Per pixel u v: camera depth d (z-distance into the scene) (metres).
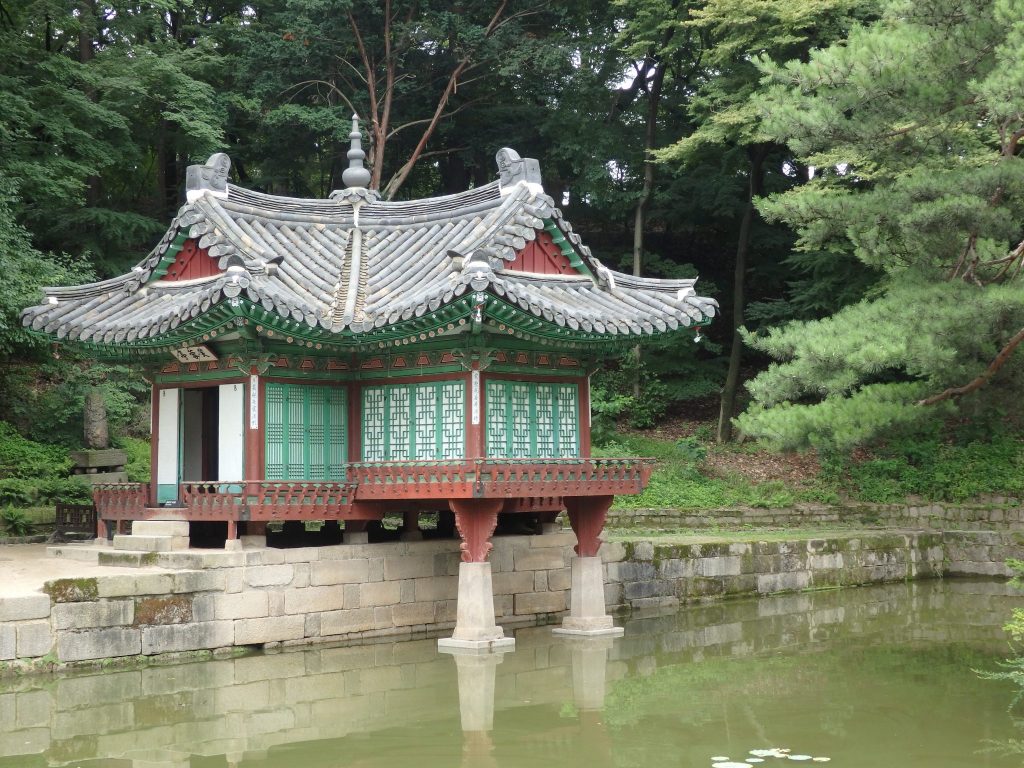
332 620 18.12
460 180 42.69
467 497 17.14
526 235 18.52
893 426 16.72
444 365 18.19
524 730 12.69
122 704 13.76
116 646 15.58
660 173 40.03
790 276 40.44
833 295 34.06
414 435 18.52
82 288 20.55
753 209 38.62
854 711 13.70
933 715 13.48
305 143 38.38
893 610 23.56
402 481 17.77
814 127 16.73
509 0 37.00
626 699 14.38
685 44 36.38
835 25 30.58
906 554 29.09
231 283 16.05
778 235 39.72
